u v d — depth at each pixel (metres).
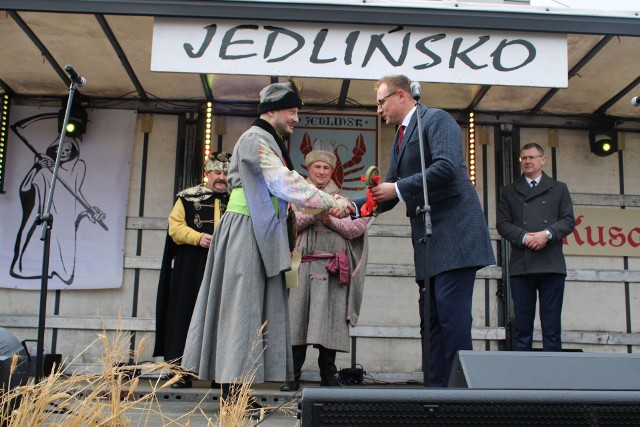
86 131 5.90
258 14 4.44
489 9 4.49
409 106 3.54
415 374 5.75
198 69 4.41
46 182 5.82
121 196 5.84
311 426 1.64
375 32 4.49
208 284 3.39
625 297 5.99
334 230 4.68
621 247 6.04
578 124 6.10
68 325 5.70
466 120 6.06
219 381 3.16
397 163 3.51
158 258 5.81
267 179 3.30
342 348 4.57
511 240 5.03
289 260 3.29
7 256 5.72
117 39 4.86
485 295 5.90
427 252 2.88
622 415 1.68
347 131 5.96
